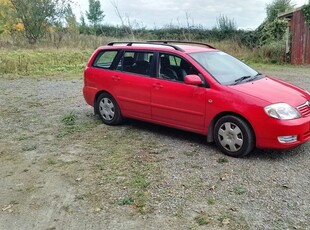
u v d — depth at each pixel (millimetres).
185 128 6258
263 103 5312
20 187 4922
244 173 5051
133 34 25641
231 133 5609
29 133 7215
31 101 10289
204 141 6430
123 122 7660
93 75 7617
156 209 4211
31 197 4641
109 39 24688
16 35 23344
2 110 9234
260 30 23484
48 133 7172
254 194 4465
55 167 5520
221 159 5551
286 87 6043
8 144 6602
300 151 5848
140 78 6742
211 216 4020
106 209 4270
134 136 6824
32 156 5992
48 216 4188
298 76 14805
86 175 5195
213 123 5867
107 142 6535
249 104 5379
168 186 4738
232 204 4254
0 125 7836
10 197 4664
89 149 6211
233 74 6215
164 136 6781
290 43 19344
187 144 6297
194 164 5406
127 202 4379
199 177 4965
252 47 22344
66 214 4211
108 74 7320
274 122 5215
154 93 6508
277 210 4098
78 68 17750
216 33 25328
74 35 24828
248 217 3975
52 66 18047
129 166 5430
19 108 9414
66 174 5262
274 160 5492
